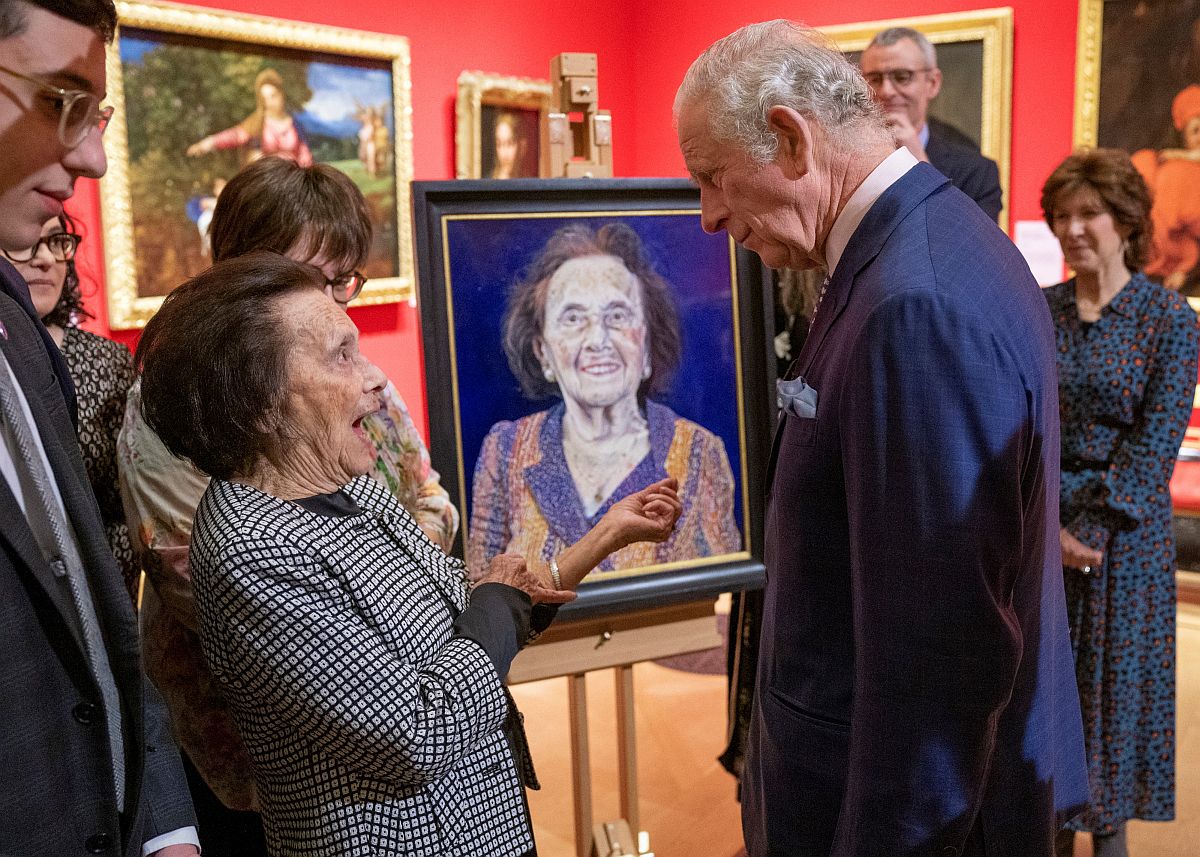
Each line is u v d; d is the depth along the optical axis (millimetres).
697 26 5375
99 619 1170
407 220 4410
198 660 1664
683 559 2250
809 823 1435
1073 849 2738
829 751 1400
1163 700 2594
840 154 1326
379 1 4230
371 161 4246
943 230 1263
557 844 2871
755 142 1316
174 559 1532
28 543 1015
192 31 3578
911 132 3281
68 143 1072
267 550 1180
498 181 2109
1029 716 1383
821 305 1379
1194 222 4461
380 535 1340
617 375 2199
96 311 3562
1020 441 1166
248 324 1237
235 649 1196
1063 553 2580
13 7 1008
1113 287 2633
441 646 1333
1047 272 4715
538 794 3156
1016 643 1193
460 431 2105
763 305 2260
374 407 1347
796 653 1432
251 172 1758
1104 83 4582
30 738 1024
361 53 4117
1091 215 2580
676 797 3133
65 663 1063
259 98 3834
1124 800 2584
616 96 5527
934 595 1168
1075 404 2635
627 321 2203
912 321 1168
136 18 3410
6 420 1089
